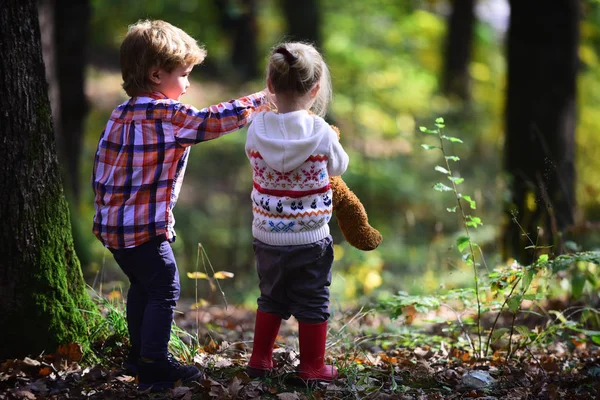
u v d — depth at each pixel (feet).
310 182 12.87
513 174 28.91
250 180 57.57
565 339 17.89
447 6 93.97
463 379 14.57
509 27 29.78
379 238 14.25
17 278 14.19
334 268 33.63
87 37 41.57
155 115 12.70
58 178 15.11
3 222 14.06
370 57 74.95
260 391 13.28
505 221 26.86
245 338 19.40
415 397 13.71
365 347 18.54
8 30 14.03
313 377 13.57
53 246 14.75
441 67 85.15
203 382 13.17
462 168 56.59
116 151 12.87
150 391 13.16
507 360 16.08
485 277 17.94
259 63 91.56
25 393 12.76
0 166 14.02
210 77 85.87
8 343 14.15
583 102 62.54
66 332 14.65
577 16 29.14
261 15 95.40
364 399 13.25
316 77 13.03
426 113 70.79
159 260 13.00
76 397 12.90
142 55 12.76
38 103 14.58
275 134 12.91
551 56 28.78
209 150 60.49
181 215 47.73
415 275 31.07
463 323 18.16
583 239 27.20
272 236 13.08
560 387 14.61
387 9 85.30
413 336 19.17
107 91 79.15
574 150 29.48
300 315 13.38
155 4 86.63
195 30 86.02
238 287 33.40
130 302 13.96
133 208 12.73
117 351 15.20
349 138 60.54
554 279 20.74
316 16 55.47
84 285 15.74
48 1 31.32
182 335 17.21
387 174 53.31
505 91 30.27
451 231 44.62
